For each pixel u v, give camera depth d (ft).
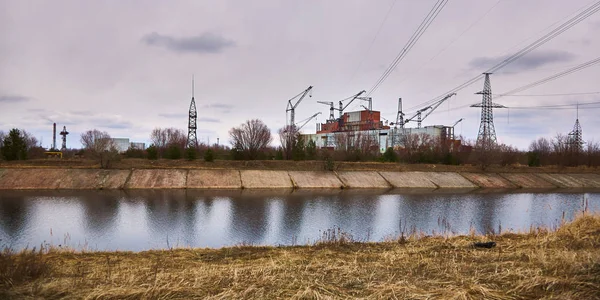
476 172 206.28
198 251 42.24
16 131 178.09
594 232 42.27
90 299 22.47
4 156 173.06
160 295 22.99
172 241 69.41
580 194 162.71
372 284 24.71
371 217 97.81
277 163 192.95
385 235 72.23
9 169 151.12
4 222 86.07
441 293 22.38
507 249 37.81
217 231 78.48
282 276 27.22
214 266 32.09
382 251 39.73
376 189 170.71
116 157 169.89
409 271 28.27
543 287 22.88
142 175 160.15
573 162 246.06
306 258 36.06
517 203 130.11
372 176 186.50
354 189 168.45
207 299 22.15
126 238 71.92
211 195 137.59
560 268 26.61
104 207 107.24
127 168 165.58
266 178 171.94
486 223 91.56
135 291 23.34
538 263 29.19
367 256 36.40
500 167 221.46
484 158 212.64
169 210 103.96
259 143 214.28
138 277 27.45
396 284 24.09
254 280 26.18
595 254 29.86
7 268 27.50
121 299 22.48
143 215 96.17
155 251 42.65
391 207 115.96
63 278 27.17
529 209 116.57
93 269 31.96
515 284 23.68
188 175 165.07
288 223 87.66
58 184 146.20
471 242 43.39
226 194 141.38
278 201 124.77
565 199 143.23
